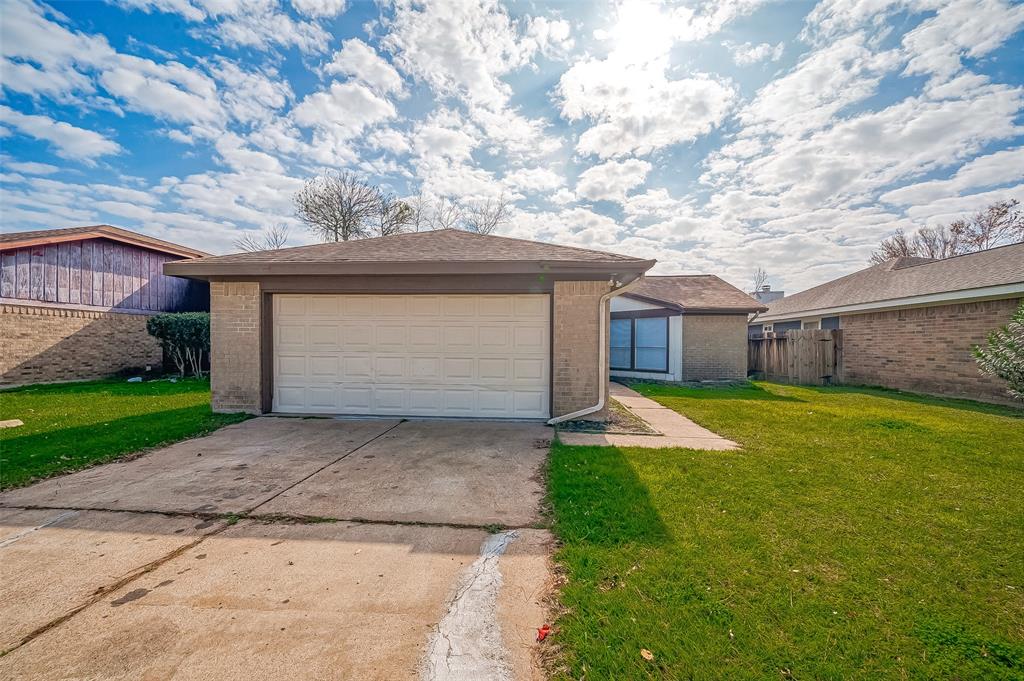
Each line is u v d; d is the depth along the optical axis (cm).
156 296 1529
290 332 766
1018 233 2614
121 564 288
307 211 2817
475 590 260
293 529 341
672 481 433
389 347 757
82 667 199
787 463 493
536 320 739
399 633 223
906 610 238
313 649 211
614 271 692
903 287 1294
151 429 641
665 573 272
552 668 199
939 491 409
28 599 249
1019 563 286
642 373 1480
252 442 594
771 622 228
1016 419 759
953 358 1062
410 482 446
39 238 1199
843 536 320
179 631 223
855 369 1365
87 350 1316
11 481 438
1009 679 192
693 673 194
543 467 495
